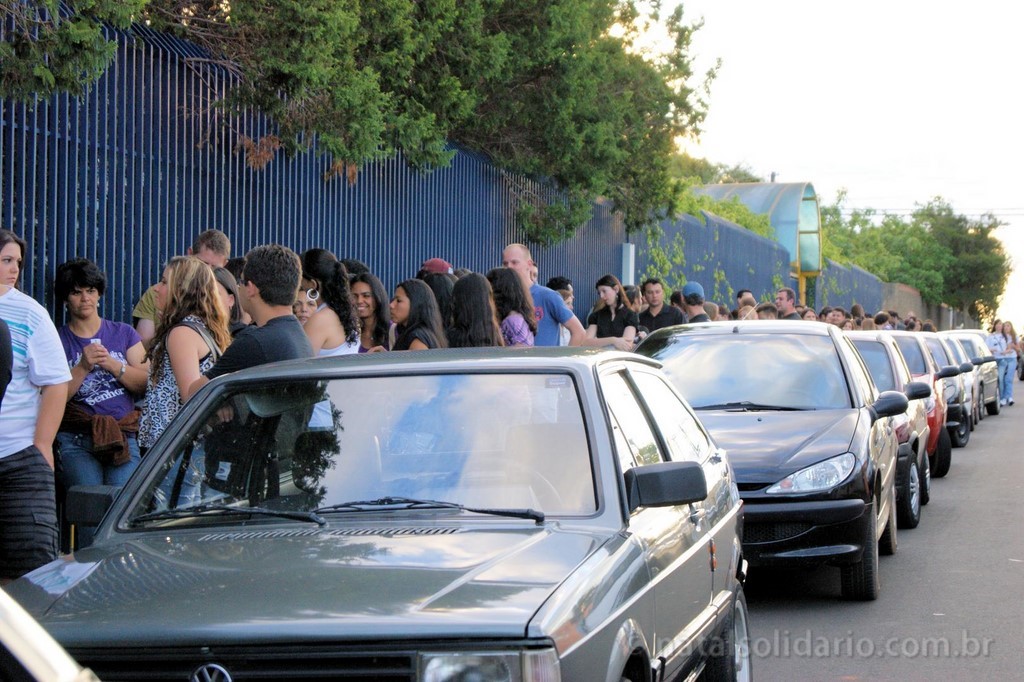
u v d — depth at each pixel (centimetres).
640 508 452
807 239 4784
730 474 621
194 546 401
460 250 1571
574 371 456
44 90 760
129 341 776
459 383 459
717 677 544
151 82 970
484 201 1647
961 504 1351
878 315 2500
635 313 1495
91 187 898
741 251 3338
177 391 634
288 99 1090
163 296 645
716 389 945
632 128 1894
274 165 1145
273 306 579
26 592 376
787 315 1853
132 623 337
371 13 1186
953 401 2069
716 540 538
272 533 411
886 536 1001
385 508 421
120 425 748
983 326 10194
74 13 779
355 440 447
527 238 1797
